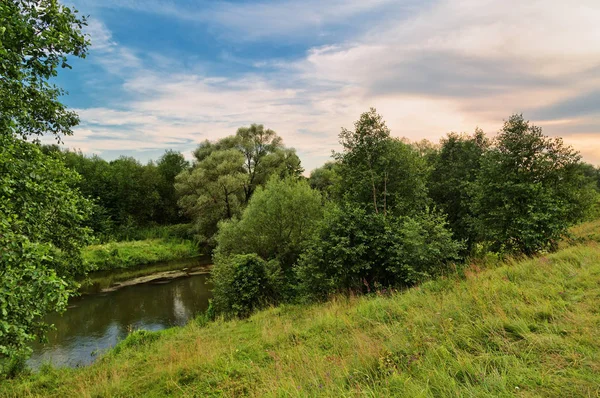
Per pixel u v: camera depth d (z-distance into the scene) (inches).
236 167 1382.9
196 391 221.3
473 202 605.0
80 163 1768.0
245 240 762.2
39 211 276.4
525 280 269.3
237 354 278.2
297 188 778.2
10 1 243.8
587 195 516.1
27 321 215.5
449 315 225.3
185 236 1550.2
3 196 227.1
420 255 423.2
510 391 127.2
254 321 421.4
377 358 187.6
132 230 1549.0
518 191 510.9
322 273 483.8
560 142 511.5
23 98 274.8
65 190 314.8
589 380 125.0
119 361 327.0
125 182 1723.7
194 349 312.5
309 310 426.9
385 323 266.4
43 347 481.7
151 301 740.7
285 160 1566.2
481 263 448.1
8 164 234.7
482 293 251.1
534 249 483.5
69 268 341.1
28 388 270.2
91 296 784.9
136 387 247.6
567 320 175.2
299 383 178.9
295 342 281.9
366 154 619.2
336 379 173.8
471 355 161.9
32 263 201.6
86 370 313.9
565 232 491.8
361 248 454.6
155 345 374.3
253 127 1585.9
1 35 210.1
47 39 245.3
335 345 244.8
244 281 538.3
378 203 606.9
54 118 315.3
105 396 237.8
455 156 865.5
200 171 1374.3
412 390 139.6
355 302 387.2
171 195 1988.2
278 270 595.8
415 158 638.5
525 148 529.0
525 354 152.3
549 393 122.9
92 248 1147.3
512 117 547.5
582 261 287.6
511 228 508.4
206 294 796.0
